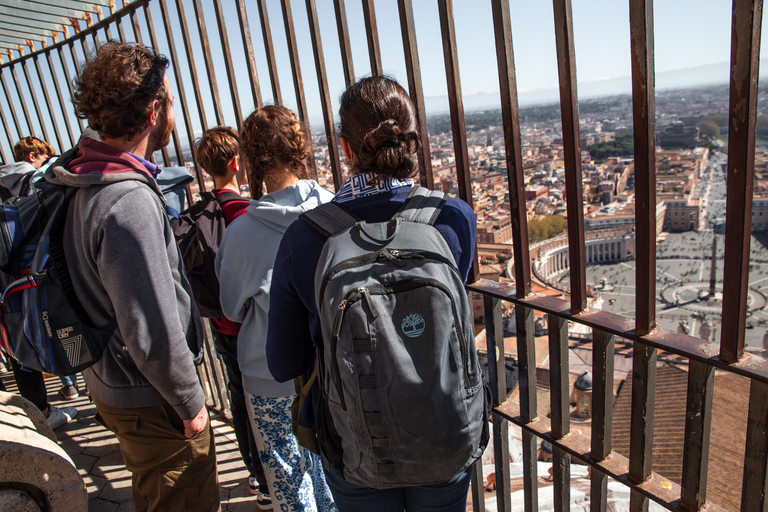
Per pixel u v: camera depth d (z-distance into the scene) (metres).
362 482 1.14
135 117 1.42
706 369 1.18
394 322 1.00
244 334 1.78
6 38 3.72
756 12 0.89
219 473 2.71
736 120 0.95
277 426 1.84
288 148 1.69
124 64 1.40
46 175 1.49
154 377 1.40
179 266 1.53
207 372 3.24
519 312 1.62
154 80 1.45
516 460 5.18
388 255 1.04
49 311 1.37
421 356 0.99
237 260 1.68
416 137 1.18
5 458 1.37
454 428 1.02
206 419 1.61
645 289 1.24
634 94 1.12
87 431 3.13
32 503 1.44
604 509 1.60
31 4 3.06
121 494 2.56
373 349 0.99
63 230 1.38
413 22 1.54
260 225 1.66
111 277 1.31
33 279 1.34
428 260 1.05
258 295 1.70
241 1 2.04
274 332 1.25
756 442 1.13
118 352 1.46
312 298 1.14
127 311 1.32
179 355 1.41
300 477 1.92
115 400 1.50
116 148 1.41
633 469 1.42
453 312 1.02
